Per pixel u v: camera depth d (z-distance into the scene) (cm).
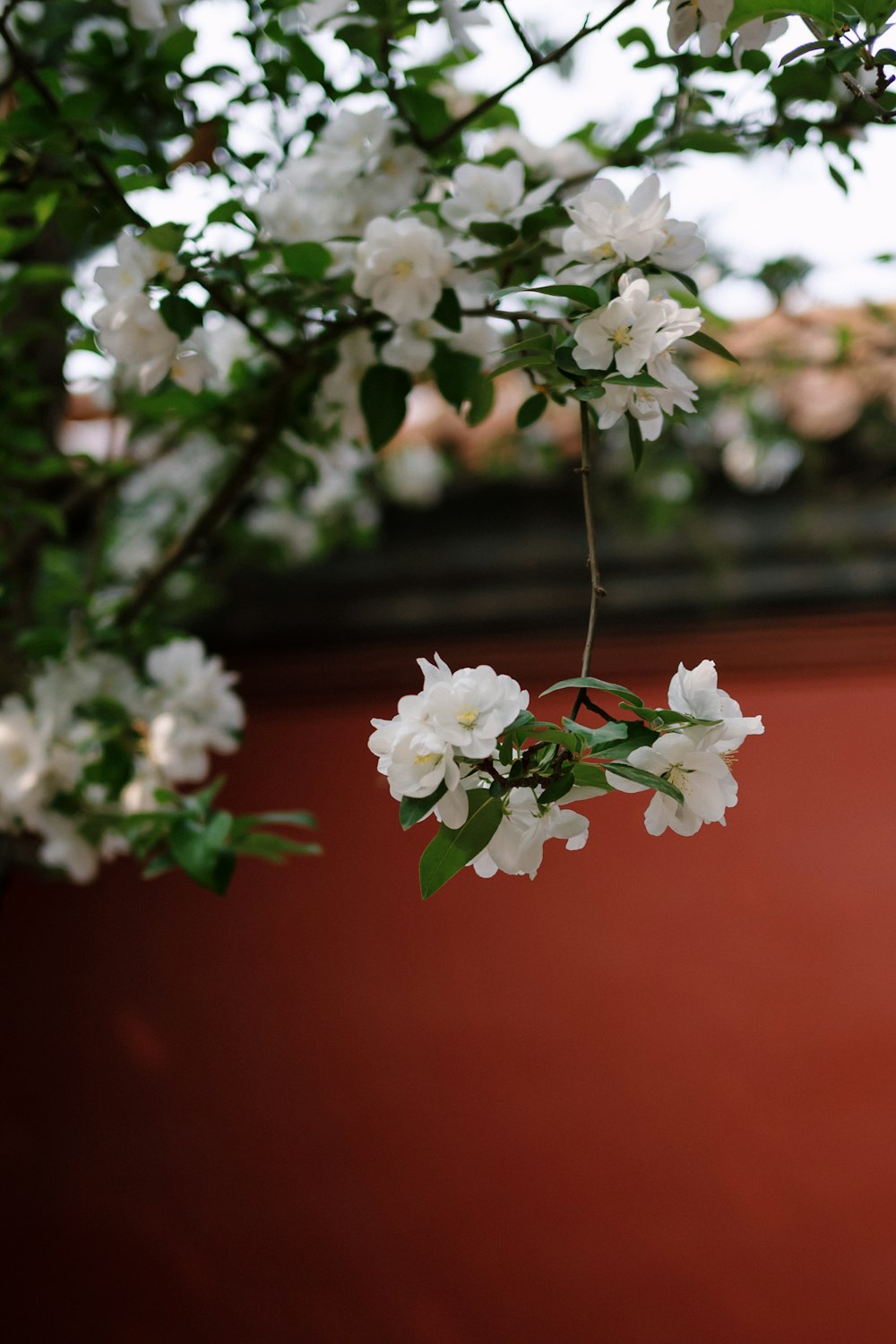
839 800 345
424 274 152
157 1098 354
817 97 177
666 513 361
